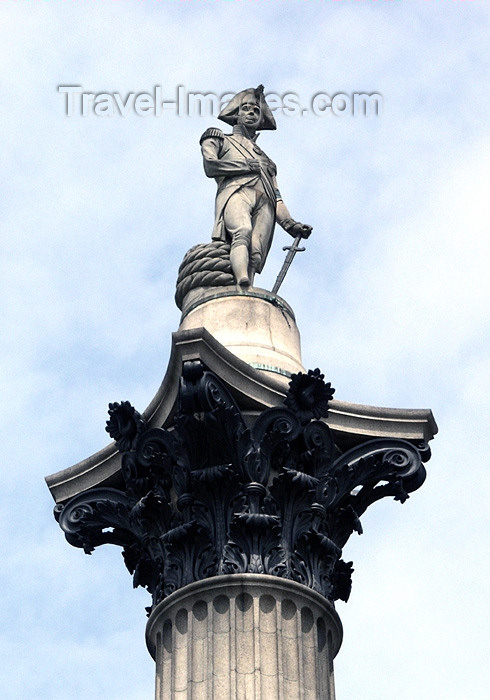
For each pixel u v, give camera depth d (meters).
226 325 38.34
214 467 35.03
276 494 35.16
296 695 32.88
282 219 41.25
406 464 36.50
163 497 35.56
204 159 41.16
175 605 34.28
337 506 36.00
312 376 35.66
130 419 36.16
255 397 35.78
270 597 33.94
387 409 37.03
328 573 35.19
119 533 37.19
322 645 34.22
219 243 40.06
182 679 33.34
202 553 34.59
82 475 37.72
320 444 35.62
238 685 32.75
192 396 34.78
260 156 41.50
